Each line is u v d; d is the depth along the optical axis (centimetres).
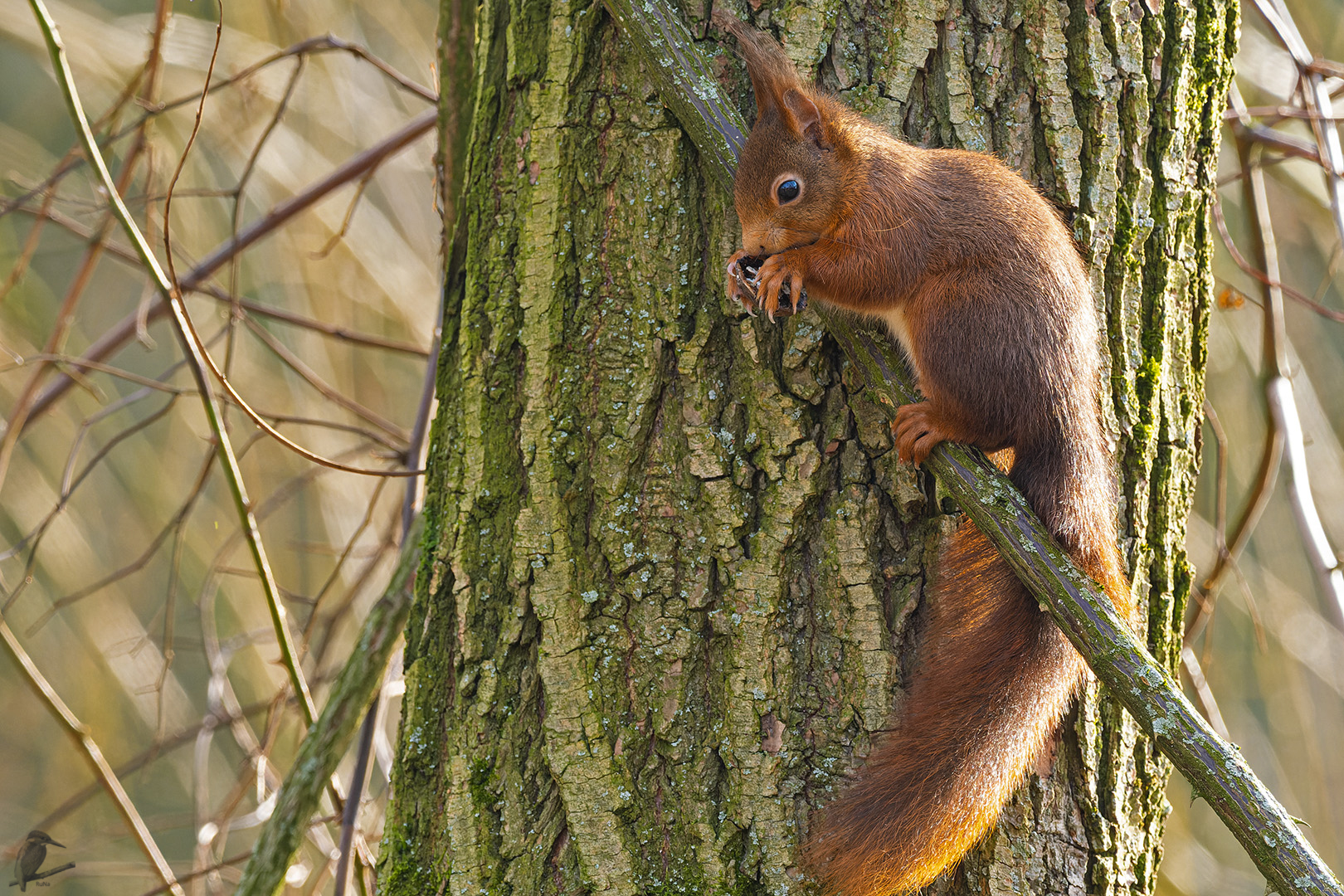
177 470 1163
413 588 600
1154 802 533
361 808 781
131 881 1285
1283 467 1149
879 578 516
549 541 525
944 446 490
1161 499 539
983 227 528
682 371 527
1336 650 1243
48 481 1234
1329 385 1271
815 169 525
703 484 521
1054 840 509
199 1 1166
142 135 830
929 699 508
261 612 1124
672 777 510
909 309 545
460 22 671
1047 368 514
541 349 534
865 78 541
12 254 1138
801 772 505
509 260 547
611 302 532
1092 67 529
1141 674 420
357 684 597
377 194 1289
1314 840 1200
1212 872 1282
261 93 1055
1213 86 560
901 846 480
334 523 1125
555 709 514
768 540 515
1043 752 514
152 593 1295
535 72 550
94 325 1288
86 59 1062
